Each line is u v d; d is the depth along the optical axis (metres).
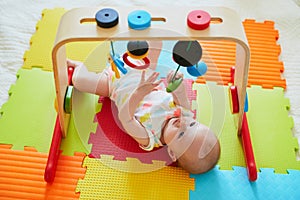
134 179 1.10
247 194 1.08
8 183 1.07
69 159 1.13
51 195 1.06
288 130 1.22
